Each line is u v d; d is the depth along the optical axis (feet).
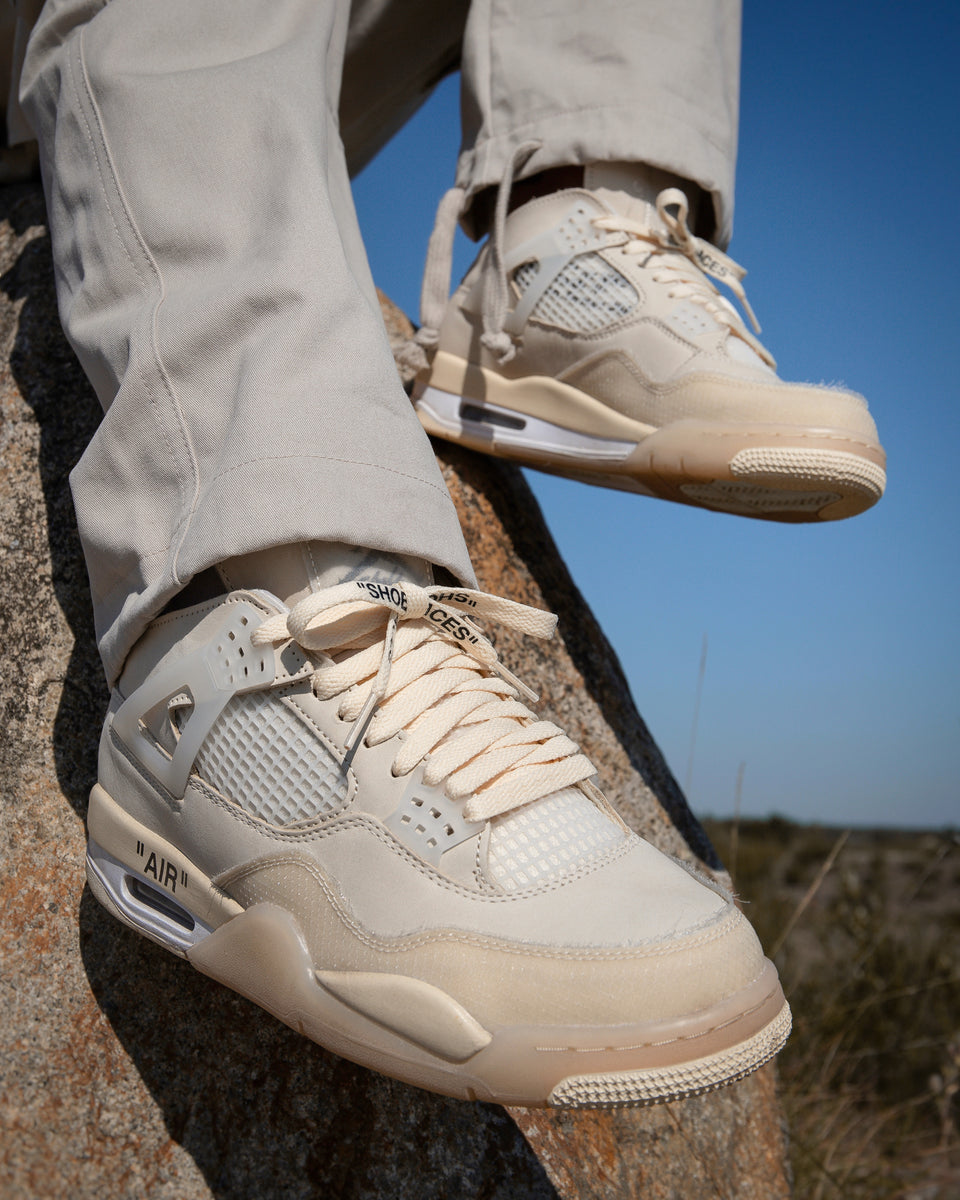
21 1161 1.84
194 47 2.06
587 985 1.68
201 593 1.89
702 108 2.64
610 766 2.84
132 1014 2.01
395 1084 2.10
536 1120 2.25
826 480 2.44
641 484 2.64
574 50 2.62
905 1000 5.51
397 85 3.02
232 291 1.88
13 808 2.16
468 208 2.75
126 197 1.98
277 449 1.81
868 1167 4.10
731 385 2.47
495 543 2.92
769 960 1.77
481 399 2.75
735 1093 2.72
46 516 2.45
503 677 1.95
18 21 2.52
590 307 2.60
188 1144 1.94
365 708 1.76
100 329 1.98
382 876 1.76
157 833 1.91
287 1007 1.78
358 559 1.85
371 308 1.97
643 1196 2.32
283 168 1.95
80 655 2.31
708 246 2.71
